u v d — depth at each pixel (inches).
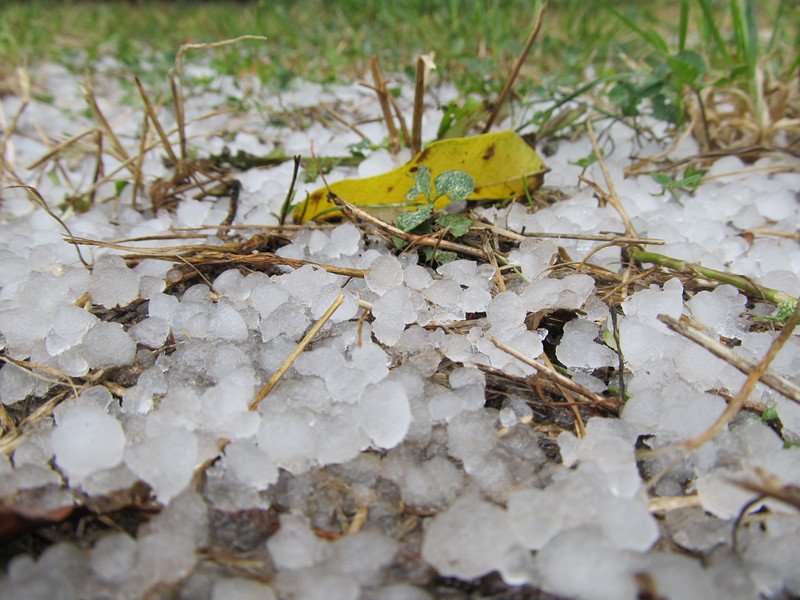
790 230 7.5
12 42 15.5
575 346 5.4
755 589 3.6
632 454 4.2
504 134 7.1
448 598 3.7
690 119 9.9
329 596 3.4
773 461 4.2
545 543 3.7
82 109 12.9
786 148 8.6
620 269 6.7
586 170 8.5
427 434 4.6
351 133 10.5
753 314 6.0
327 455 4.3
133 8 25.5
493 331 5.5
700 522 4.0
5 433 4.9
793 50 12.0
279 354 5.2
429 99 12.1
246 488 4.2
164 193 8.1
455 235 6.4
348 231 6.5
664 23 15.8
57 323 5.4
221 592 3.5
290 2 22.3
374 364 5.0
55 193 8.7
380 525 4.1
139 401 4.9
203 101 12.9
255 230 7.2
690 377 5.1
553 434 4.9
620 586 3.4
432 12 17.1
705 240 7.0
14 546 4.0
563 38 16.2
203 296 6.1
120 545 3.7
